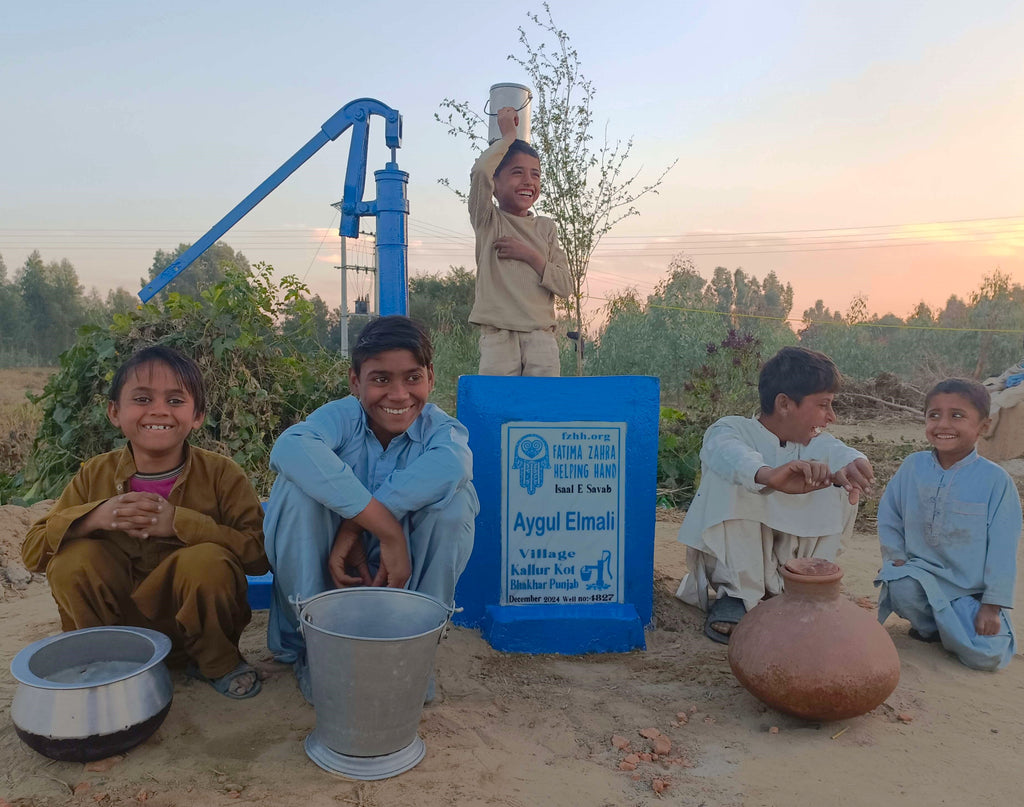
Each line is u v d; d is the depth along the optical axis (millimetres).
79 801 2174
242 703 2795
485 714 2791
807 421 3496
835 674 2592
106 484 2863
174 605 2770
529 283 4836
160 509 2693
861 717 2809
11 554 4551
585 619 3420
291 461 2654
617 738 2619
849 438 10344
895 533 3646
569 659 3367
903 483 3619
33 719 2256
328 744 2381
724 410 8500
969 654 3268
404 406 2838
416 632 2566
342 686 2270
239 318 7410
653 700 2953
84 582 2670
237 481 2957
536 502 3523
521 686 3055
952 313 22297
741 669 2783
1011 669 3312
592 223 9062
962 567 3367
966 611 3326
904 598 3471
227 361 7074
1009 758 2547
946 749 2594
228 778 2305
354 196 5898
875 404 14008
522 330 4789
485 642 3439
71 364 7102
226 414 7020
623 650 3453
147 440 2729
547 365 4832
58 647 2496
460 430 3010
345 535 2773
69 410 7016
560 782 2361
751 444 3566
